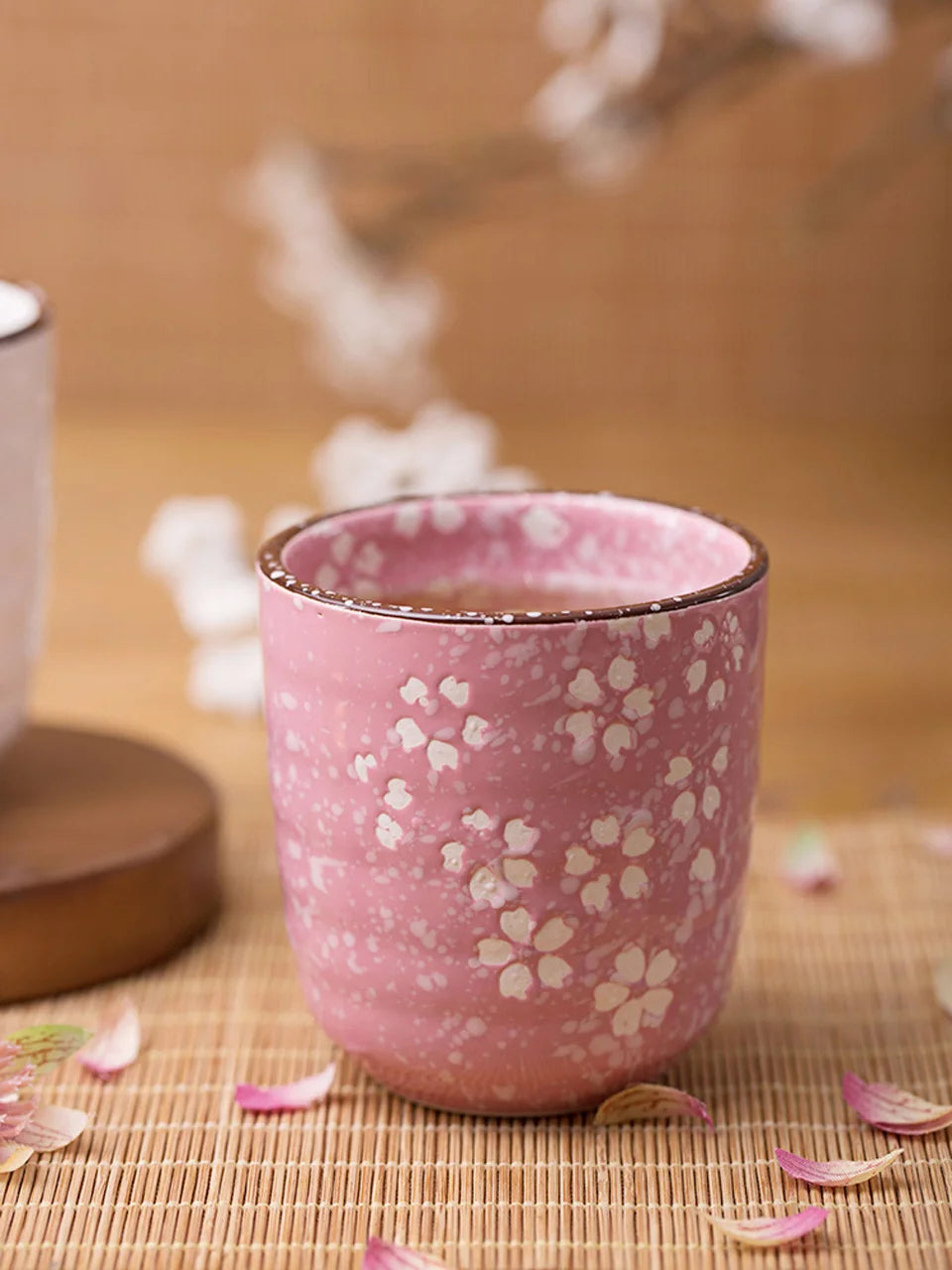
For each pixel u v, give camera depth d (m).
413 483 0.65
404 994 0.44
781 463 0.96
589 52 0.95
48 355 0.51
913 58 1.00
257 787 0.60
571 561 0.48
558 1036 0.44
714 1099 0.46
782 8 0.69
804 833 0.55
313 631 0.43
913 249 1.04
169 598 0.76
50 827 0.52
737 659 0.43
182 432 1.03
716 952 0.45
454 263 1.05
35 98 1.02
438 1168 0.45
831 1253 0.43
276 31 1.01
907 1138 0.45
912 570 0.79
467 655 0.42
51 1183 0.44
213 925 0.53
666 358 1.07
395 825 0.43
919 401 1.07
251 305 1.06
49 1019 0.49
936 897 0.53
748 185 1.04
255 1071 0.48
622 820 0.43
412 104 1.02
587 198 1.04
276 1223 0.43
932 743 0.63
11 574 0.50
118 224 1.05
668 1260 0.42
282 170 0.89
